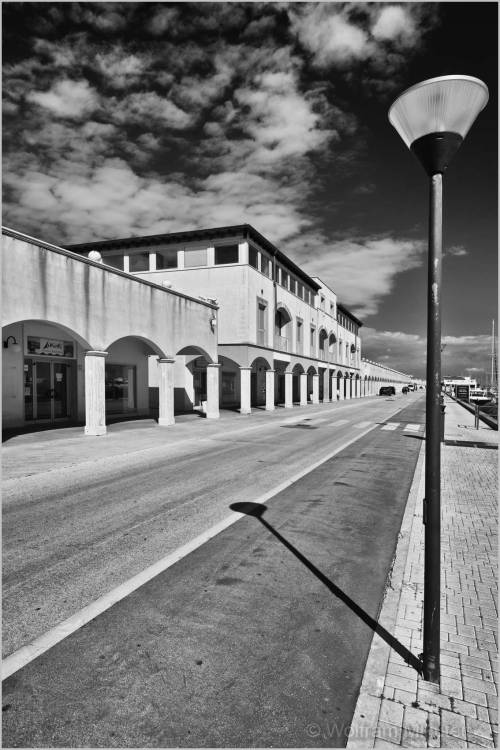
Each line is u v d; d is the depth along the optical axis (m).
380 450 12.15
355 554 4.89
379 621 3.48
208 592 3.95
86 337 13.31
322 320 43.72
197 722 2.45
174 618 3.51
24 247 11.09
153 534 5.39
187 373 26.08
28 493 7.24
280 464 9.95
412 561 4.65
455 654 3.06
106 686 2.73
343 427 18.31
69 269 12.60
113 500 6.88
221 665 2.94
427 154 2.78
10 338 14.70
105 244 27.91
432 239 2.79
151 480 8.26
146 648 3.12
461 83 2.53
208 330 20.88
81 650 3.09
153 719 2.47
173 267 27.28
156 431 15.62
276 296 30.23
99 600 3.79
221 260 26.03
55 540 5.17
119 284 14.77
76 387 17.39
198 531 5.52
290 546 5.08
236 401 34.44
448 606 3.71
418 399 54.12
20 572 4.32
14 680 2.79
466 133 2.75
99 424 13.93
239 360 25.34
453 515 6.21
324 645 3.18
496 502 6.88
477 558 4.70
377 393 88.56
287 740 2.32
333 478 8.59
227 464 9.88
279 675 2.85
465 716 2.48
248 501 6.89
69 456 10.30
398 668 2.89
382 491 7.66
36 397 15.99
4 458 9.96
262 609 3.67
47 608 3.65
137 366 21.56
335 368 49.28
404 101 2.71
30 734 2.36
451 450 12.03
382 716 2.48
